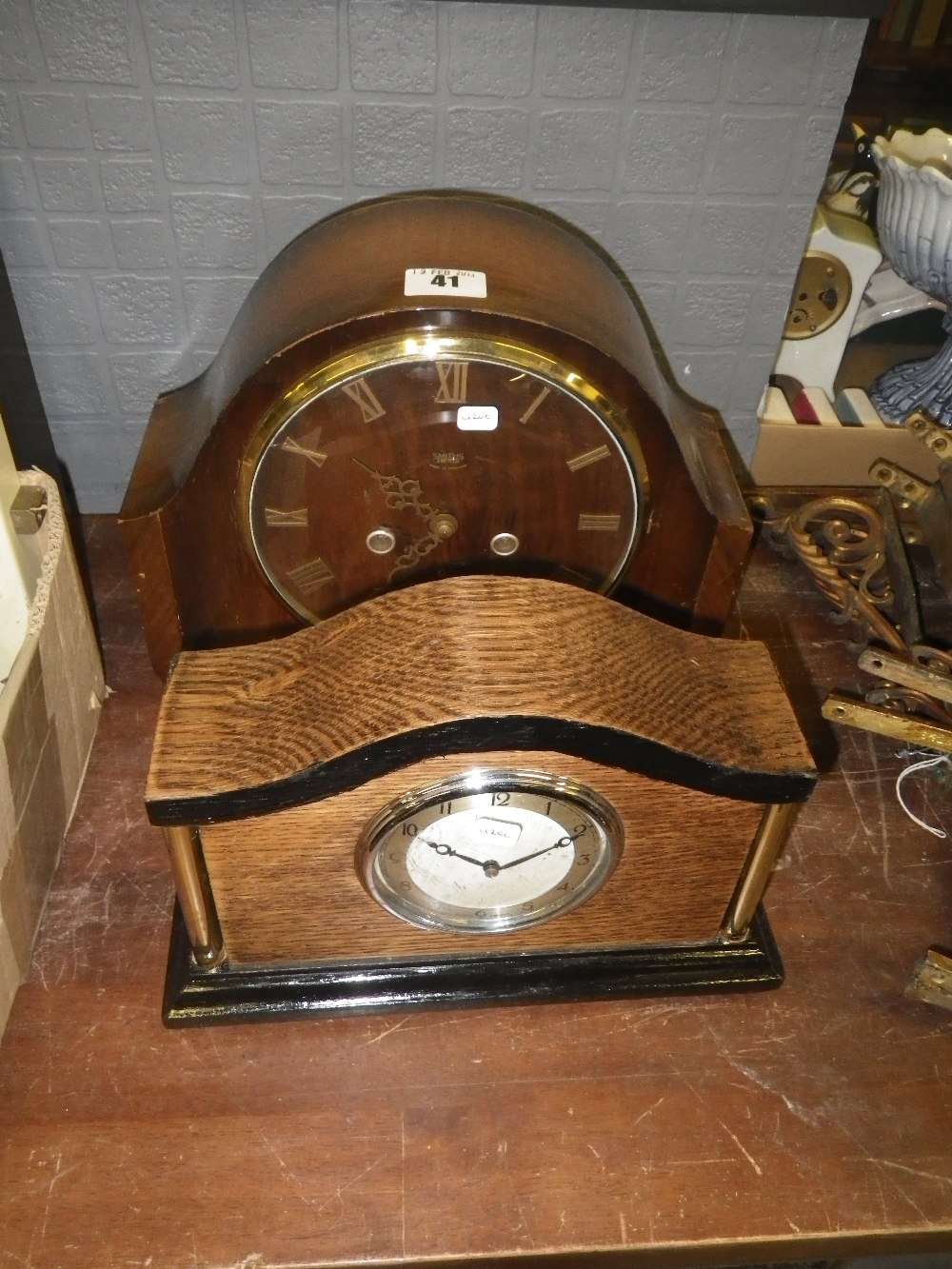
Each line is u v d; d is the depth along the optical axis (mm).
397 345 1052
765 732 910
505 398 1094
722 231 1428
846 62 1279
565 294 1120
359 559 1233
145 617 1255
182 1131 973
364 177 1355
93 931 1118
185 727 892
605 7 1211
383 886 946
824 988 1103
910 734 1122
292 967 1040
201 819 853
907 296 1729
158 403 1365
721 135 1336
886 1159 982
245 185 1346
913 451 1656
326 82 1266
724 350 1556
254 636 1304
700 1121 998
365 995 1034
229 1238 913
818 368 1694
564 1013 1067
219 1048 1029
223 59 1236
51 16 1188
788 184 1385
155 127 1283
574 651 880
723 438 1650
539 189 1380
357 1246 912
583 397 1091
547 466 1155
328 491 1163
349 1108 993
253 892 944
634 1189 953
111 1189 937
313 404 1083
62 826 1187
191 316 1460
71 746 1215
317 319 1059
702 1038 1057
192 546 1201
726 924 1069
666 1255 938
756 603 1525
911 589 1362
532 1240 921
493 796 885
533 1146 976
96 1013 1053
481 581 930
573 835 925
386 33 1229
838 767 1314
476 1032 1050
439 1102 1000
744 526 1219
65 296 1418
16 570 1055
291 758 847
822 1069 1040
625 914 1027
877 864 1214
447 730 817
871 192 1600
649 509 1209
